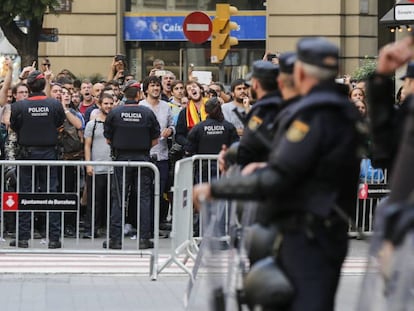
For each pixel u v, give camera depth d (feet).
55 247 49.03
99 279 44.55
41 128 50.42
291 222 22.97
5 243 49.65
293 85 25.99
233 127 53.57
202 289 35.24
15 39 104.83
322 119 22.40
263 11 120.37
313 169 22.70
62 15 118.62
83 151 56.18
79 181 48.52
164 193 56.95
